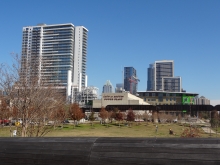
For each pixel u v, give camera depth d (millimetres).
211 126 51344
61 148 2996
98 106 87000
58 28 131875
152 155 2613
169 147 2576
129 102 82625
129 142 2773
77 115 50156
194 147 2484
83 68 142875
